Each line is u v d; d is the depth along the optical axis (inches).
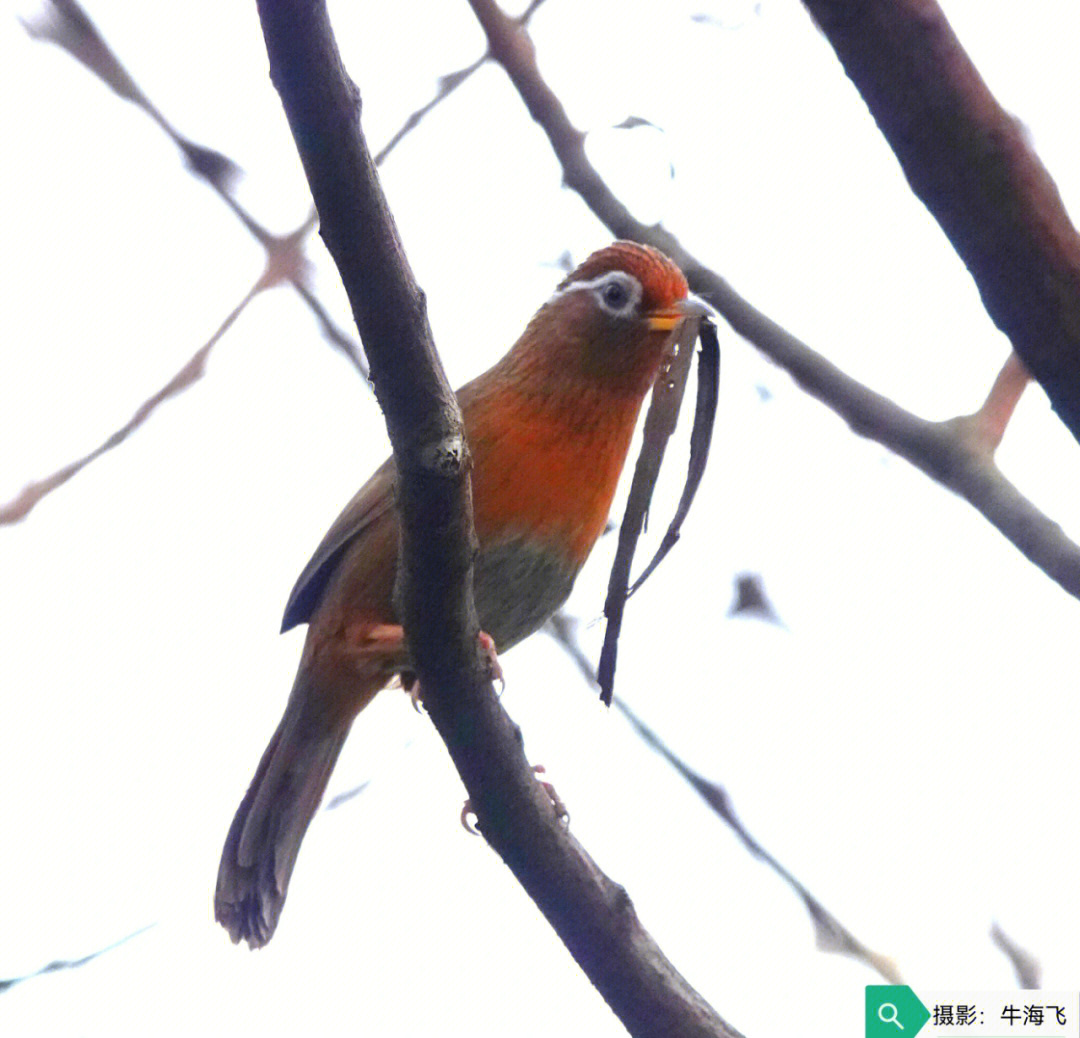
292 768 384.2
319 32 204.8
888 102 230.2
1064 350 232.5
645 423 295.4
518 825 282.0
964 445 353.4
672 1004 284.2
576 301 370.9
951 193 230.5
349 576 367.2
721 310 393.7
